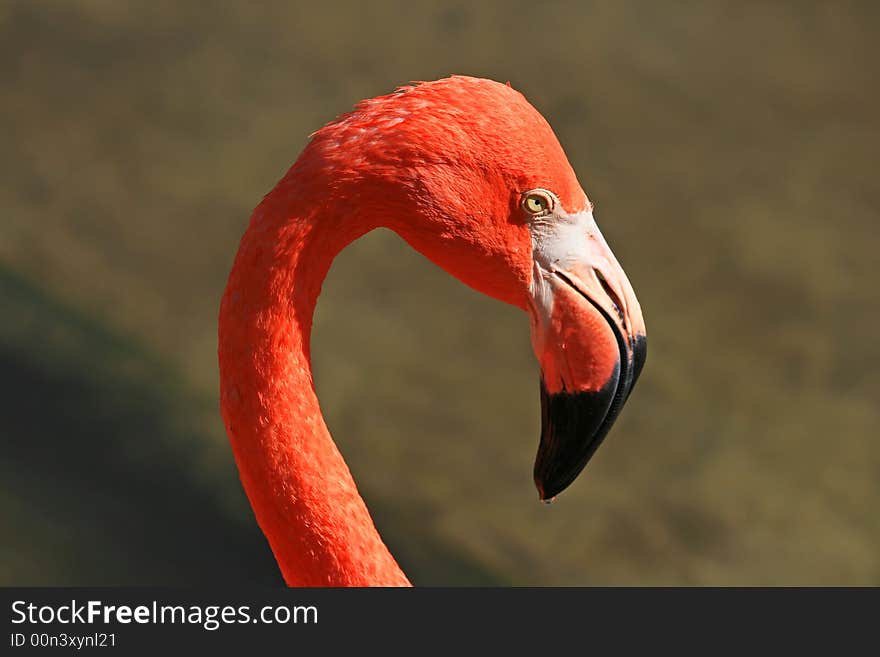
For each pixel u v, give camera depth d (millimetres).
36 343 9016
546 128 3146
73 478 7965
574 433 3271
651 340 9500
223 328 3070
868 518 8234
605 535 8062
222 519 7863
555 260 3195
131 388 8828
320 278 3107
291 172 3043
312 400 3107
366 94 11906
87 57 12438
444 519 8078
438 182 3041
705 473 8508
